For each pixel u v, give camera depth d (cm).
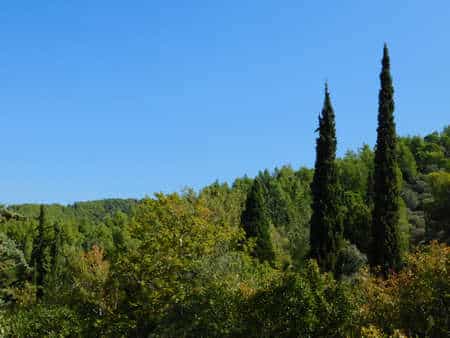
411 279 1270
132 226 2022
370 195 5650
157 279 1875
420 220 5184
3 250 1609
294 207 6675
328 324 1245
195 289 1703
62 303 2353
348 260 3038
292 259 4434
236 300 1415
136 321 1881
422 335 1148
